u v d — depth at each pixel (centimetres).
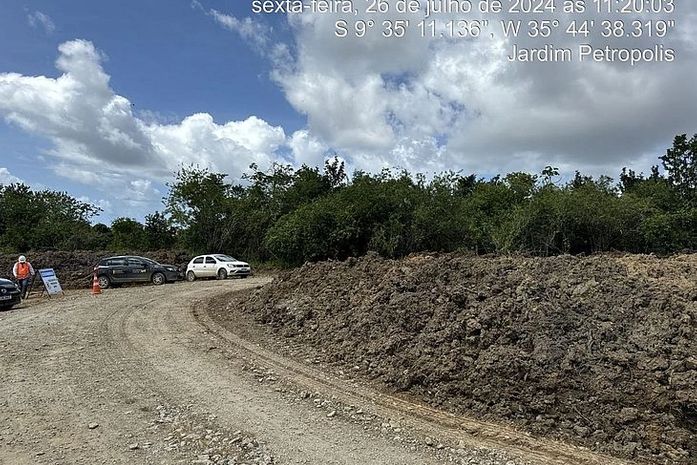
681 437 539
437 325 849
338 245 3109
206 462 511
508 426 610
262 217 4022
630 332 692
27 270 1927
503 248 2881
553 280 898
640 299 760
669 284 834
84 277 2659
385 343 866
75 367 854
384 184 3244
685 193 3566
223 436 579
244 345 1020
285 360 912
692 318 687
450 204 3148
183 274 3012
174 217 4159
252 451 539
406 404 691
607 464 520
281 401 700
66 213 4928
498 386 665
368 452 543
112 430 594
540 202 2964
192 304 1562
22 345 1009
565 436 578
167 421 623
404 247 3055
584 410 598
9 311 1521
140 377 802
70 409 661
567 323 735
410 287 1027
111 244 4516
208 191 4175
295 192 4141
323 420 632
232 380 791
